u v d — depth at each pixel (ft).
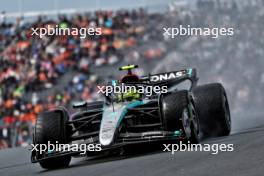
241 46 311.27
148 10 328.70
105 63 299.38
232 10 321.73
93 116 99.81
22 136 215.51
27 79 281.33
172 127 93.76
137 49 311.06
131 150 100.42
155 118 104.47
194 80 119.24
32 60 287.69
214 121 114.83
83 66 292.81
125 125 95.96
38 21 300.61
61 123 96.07
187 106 95.35
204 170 64.80
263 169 59.52
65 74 288.10
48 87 280.72
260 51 308.40
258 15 319.68
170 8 329.31
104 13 314.96
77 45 297.94
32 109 269.03
